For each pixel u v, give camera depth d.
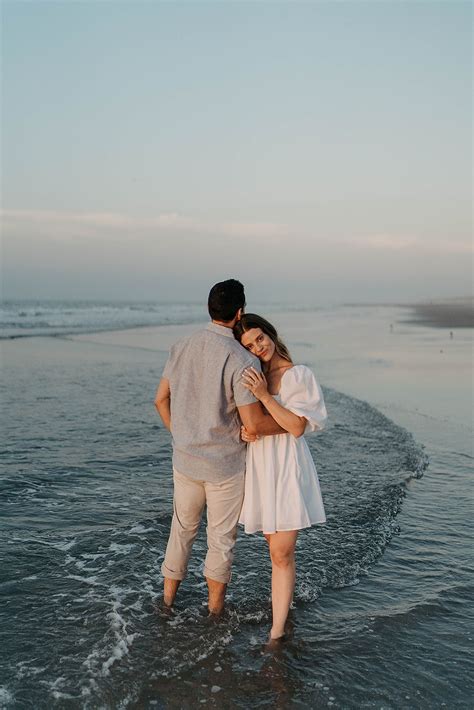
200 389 3.16
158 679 2.79
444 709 2.64
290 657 3.00
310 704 2.65
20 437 7.02
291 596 3.19
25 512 4.70
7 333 24.53
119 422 7.98
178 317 39.69
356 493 5.37
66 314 40.81
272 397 3.04
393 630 3.25
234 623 3.30
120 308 55.09
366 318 40.31
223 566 3.30
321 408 3.10
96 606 3.39
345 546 4.29
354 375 12.75
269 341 3.21
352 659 2.99
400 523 4.75
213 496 3.24
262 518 3.20
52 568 3.81
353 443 7.11
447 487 5.62
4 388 10.53
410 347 18.89
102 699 2.62
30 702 2.58
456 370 13.48
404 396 10.25
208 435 3.13
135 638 3.11
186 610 3.42
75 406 9.00
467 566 4.04
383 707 2.64
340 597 3.62
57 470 5.80
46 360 14.98
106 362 14.81
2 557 3.91
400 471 6.03
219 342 3.11
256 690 2.74
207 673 2.85
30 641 3.03
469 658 3.02
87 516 4.68
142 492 5.27
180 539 3.38
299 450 3.21
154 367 13.93
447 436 7.55
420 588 3.73
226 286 3.16
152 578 3.76
